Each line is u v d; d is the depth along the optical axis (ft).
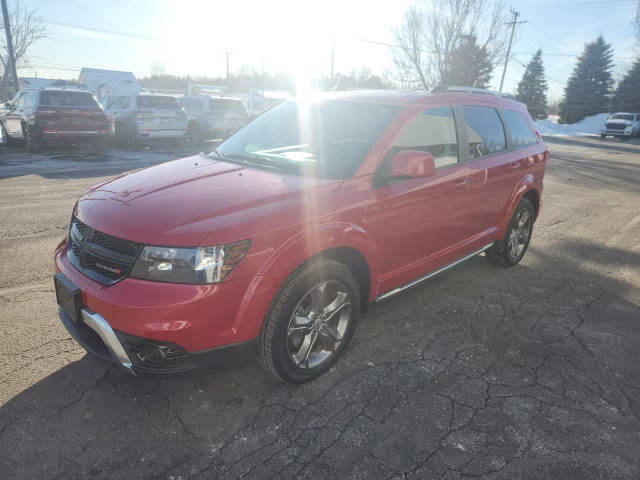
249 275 7.71
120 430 7.90
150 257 7.38
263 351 8.42
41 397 8.58
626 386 9.63
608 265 17.04
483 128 13.61
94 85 100.58
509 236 15.51
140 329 7.23
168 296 7.23
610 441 8.02
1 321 11.12
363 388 9.23
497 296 13.83
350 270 9.86
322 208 8.75
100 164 35.94
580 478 7.23
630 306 13.52
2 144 41.81
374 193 9.73
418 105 11.39
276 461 7.36
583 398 9.16
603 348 11.10
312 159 10.41
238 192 8.75
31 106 39.99
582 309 13.17
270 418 8.31
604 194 32.30
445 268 12.80
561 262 17.21
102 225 8.02
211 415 8.34
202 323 7.43
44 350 10.02
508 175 14.35
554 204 28.14
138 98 49.52
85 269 8.21
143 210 8.10
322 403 8.75
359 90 13.29
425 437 7.96
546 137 103.30
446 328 11.76
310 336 9.08
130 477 6.99
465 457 7.55
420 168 9.34
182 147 52.65
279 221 8.10
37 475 6.93
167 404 8.58
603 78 184.34
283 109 13.15
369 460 7.43
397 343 10.94
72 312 8.14
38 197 23.65
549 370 10.09
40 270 14.24
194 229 7.50
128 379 9.21
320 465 7.30
